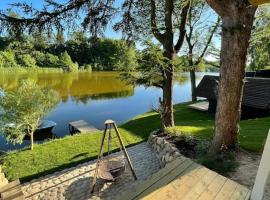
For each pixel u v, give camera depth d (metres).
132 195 4.16
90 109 24.73
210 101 19.16
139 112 23.47
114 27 7.07
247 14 6.42
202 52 19.67
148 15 10.00
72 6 6.01
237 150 7.30
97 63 66.12
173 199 3.97
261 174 4.04
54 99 12.32
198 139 9.25
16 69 48.47
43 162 10.00
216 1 6.41
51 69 59.19
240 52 6.69
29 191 7.98
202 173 4.69
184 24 11.05
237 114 7.15
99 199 7.38
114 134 13.42
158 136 10.80
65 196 7.62
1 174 8.54
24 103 11.02
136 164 9.44
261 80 16.86
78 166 9.54
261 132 9.86
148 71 10.74
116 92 35.59
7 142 14.73
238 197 4.14
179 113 19.77
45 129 16.16
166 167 4.98
